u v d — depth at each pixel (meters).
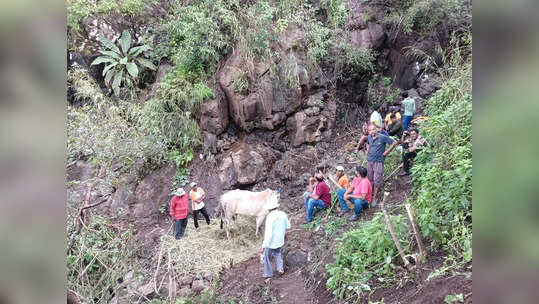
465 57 8.04
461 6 8.91
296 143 8.71
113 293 5.36
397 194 6.20
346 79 9.35
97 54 9.05
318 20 9.54
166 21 9.48
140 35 9.38
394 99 9.27
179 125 8.25
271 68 8.48
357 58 9.09
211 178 8.16
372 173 6.32
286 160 8.49
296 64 8.54
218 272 6.22
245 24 8.73
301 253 6.00
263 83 8.45
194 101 8.23
